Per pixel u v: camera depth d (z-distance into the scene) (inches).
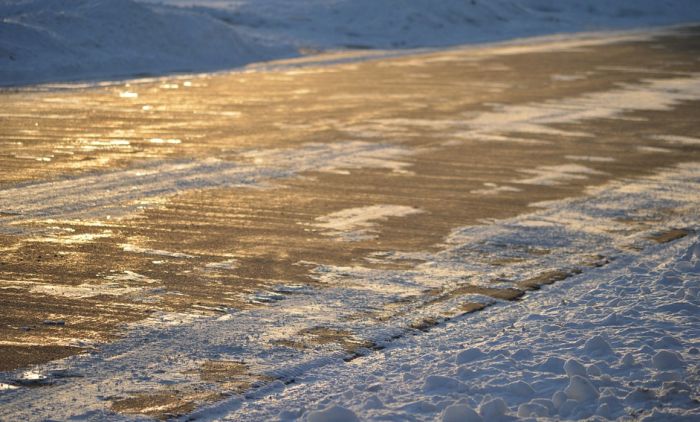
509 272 599.5
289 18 2780.5
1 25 1772.9
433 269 602.2
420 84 1658.5
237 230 686.5
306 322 498.0
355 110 1331.2
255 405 392.8
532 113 1331.2
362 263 612.1
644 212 777.6
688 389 396.8
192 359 443.5
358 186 846.5
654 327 484.4
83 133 1103.6
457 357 440.5
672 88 1649.9
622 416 376.2
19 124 1154.0
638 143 1113.4
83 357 442.6
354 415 365.4
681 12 3996.1
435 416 377.1
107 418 378.3
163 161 946.1
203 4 3011.8
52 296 530.0
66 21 1920.5
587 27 3316.9
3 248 624.1
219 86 1598.2
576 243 674.8
